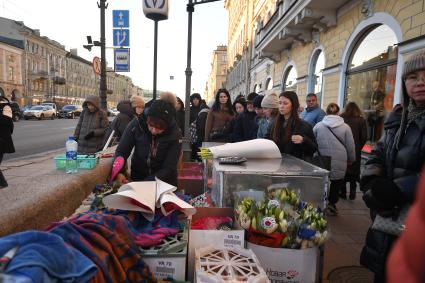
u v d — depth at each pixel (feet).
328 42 31.99
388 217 6.30
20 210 5.23
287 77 49.44
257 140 9.76
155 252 5.51
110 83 271.90
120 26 33.68
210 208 7.72
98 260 4.38
